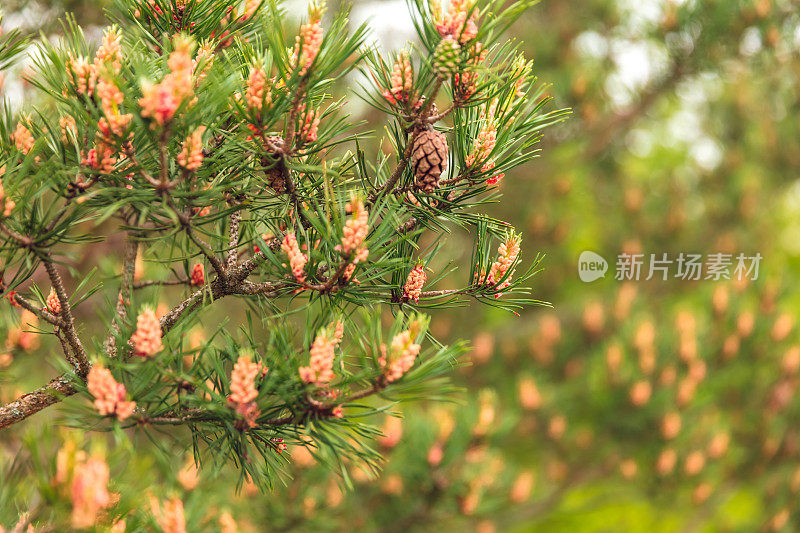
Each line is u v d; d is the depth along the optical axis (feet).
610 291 14.83
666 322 13.21
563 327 14.70
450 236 10.61
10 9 6.68
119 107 5.55
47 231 5.65
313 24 5.56
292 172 5.87
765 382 12.78
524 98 5.84
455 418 9.19
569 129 14.48
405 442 8.75
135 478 5.60
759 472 12.53
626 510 17.39
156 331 5.58
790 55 13.69
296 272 5.74
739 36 12.69
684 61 13.58
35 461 5.39
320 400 5.71
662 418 11.50
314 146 5.82
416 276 5.88
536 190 15.43
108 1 6.24
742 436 12.82
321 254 5.70
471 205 5.95
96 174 5.60
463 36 5.61
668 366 11.60
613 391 11.68
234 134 5.76
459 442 8.79
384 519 9.21
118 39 5.64
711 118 16.92
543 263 15.26
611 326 13.73
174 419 5.72
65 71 5.59
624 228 15.47
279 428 5.79
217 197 5.76
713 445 11.62
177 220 5.62
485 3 5.78
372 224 5.78
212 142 5.84
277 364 5.66
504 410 12.98
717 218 15.61
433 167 5.75
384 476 9.02
